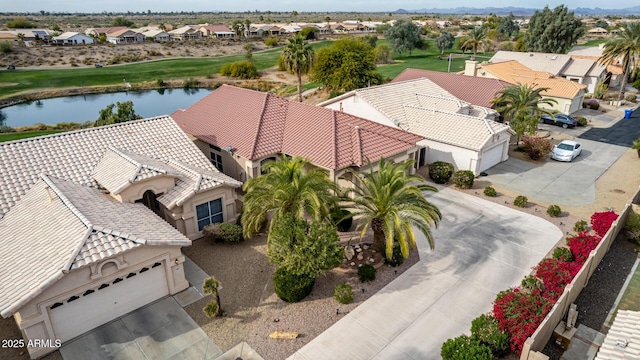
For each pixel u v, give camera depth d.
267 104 34.44
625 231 23.55
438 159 34.75
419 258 21.88
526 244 23.14
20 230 18.91
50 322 15.79
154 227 19.50
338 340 16.47
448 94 44.12
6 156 23.39
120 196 21.55
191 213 23.33
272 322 17.47
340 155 27.78
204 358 15.66
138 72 101.56
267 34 188.12
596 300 18.05
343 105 40.72
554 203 28.30
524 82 54.38
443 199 28.89
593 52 75.62
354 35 180.50
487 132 33.28
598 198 29.00
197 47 143.50
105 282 16.75
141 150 26.31
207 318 17.70
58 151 24.67
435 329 16.98
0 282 15.93
